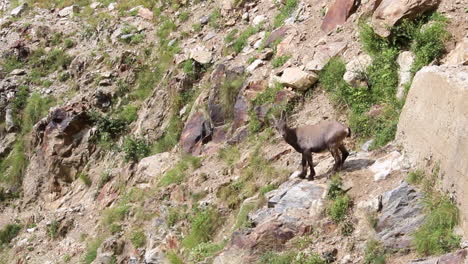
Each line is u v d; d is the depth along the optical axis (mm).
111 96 41156
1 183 40719
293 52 31656
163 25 43438
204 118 32719
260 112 29641
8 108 43844
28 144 41500
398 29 26797
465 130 17859
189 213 27375
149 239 27703
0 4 55625
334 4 31938
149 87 40344
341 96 27078
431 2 26578
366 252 18734
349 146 24781
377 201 19719
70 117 39312
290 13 35281
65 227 34594
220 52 36625
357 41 29156
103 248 29109
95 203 35031
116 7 48812
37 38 48688
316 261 19109
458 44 24938
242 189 26688
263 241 20688
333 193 20938
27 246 34812
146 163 32906
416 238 18094
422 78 21125
